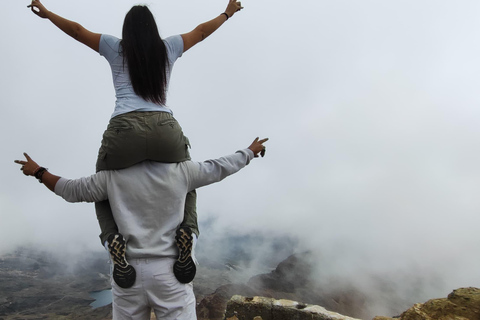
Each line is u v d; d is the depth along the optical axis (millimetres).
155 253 2801
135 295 2826
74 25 3090
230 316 6242
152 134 2740
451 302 5418
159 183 2832
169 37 3176
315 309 5902
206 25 3367
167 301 2857
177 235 2824
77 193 2902
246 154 3180
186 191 2988
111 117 2895
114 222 2975
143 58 2857
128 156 2764
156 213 2865
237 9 3541
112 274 2910
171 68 3068
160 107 2895
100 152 2904
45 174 2959
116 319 2957
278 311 6051
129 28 2947
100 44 3094
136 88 2855
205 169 3037
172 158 2877
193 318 2971
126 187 2832
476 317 5133
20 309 66562
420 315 5438
